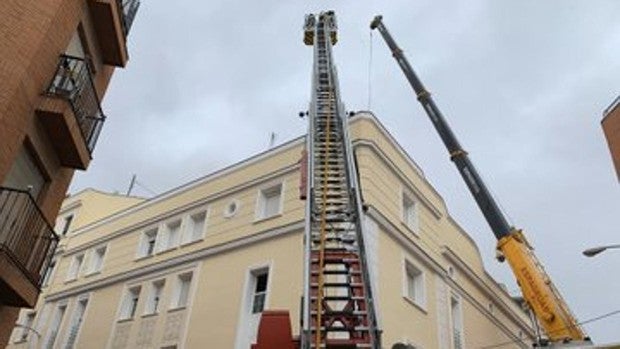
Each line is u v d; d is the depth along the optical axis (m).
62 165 13.08
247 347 17.23
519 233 20.47
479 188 22.27
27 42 10.93
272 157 21.25
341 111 16.08
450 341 20.53
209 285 19.70
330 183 13.27
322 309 9.11
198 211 22.77
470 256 25.75
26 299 11.16
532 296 18.50
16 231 11.22
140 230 24.88
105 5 13.35
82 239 28.05
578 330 17.14
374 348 8.07
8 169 10.59
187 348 18.64
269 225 19.31
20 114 10.83
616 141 15.15
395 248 18.80
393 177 20.28
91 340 22.62
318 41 22.42
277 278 17.64
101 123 13.73
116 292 23.45
